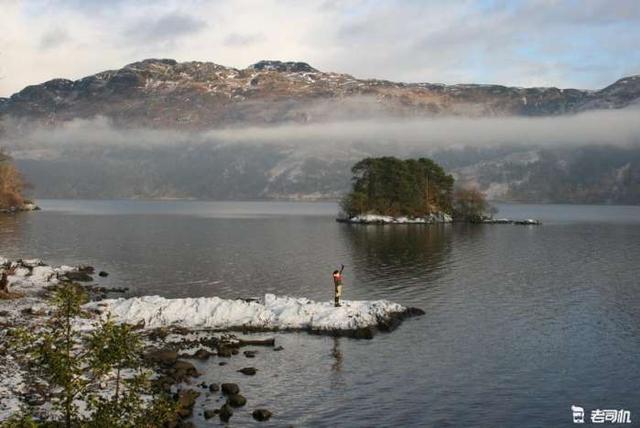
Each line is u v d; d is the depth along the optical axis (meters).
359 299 62.34
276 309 51.88
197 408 32.72
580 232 160.75
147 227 175.25
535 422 32.06
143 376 22.20
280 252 105.69
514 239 135.50
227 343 44.25
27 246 113.50
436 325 51.41
